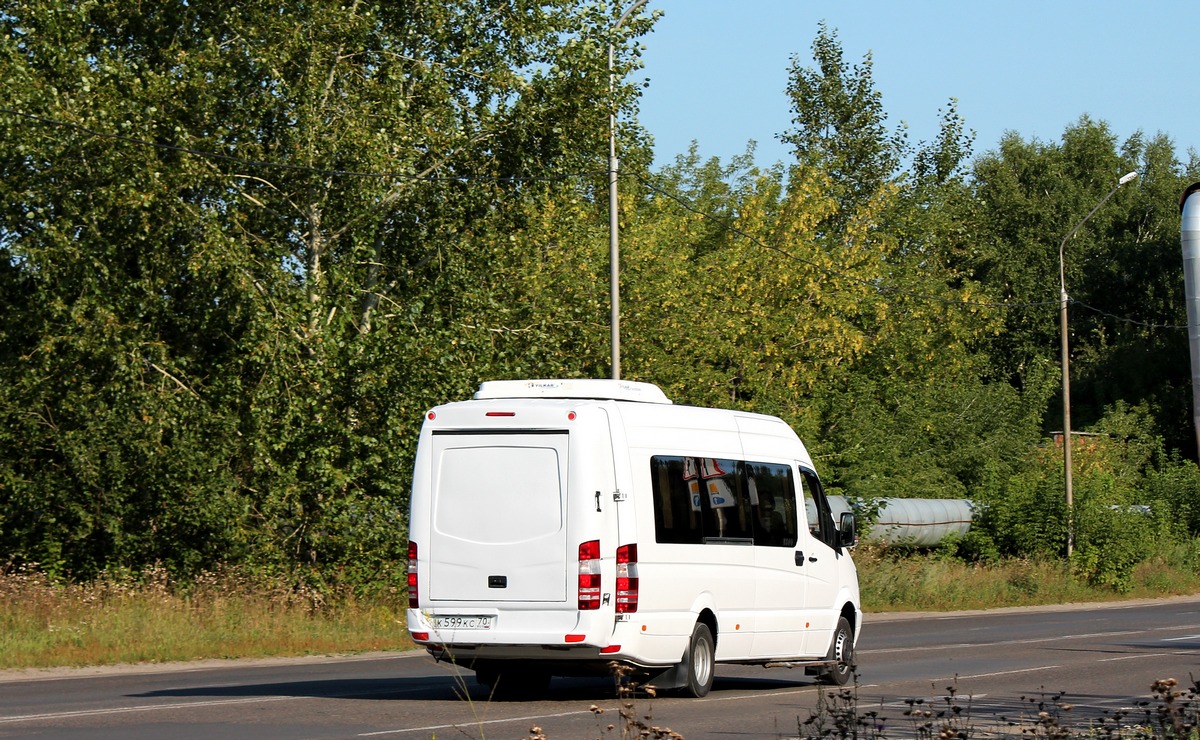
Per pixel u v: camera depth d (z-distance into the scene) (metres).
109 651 42.44
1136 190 171.62
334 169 57.56
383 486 55.88
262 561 55.09
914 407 108.94
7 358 57.41
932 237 138.62
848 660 36.81
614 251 57.50
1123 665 41.03
